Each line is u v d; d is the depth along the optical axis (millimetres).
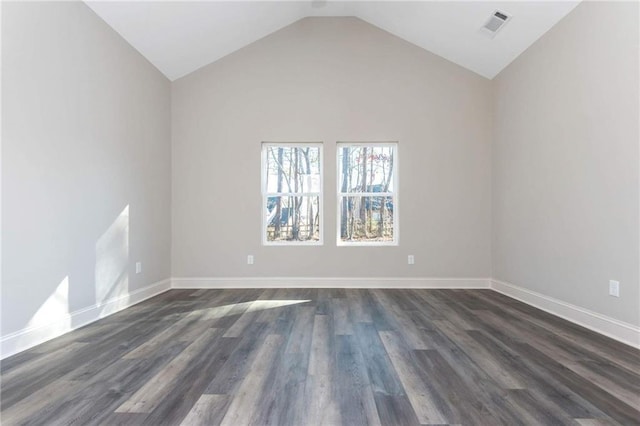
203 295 4371
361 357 2355
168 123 4797
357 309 3666
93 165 3271
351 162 4961
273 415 1646
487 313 3512
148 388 1911
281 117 4906
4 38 2361
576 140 3170
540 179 3719
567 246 3287
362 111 4895
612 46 2758
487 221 4848
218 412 1670
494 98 4754
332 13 4832
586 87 3047
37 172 2631
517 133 4176
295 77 4910
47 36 2721
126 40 3805
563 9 3264
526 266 3984
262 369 2162
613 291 2752
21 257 2496
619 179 2689
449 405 1734
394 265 4859
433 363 2256
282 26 4883
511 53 4160
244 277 4875
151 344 2615
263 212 4953
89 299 3213
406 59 4895
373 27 4910
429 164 4871
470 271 4844
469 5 3752
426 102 4883
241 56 4906
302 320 3256
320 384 1961
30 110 2566
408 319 3289
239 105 4898
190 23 3953
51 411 1678
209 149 4891
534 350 2488
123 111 3756
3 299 2361
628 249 2613
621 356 2369
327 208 4891
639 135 2514
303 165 4973
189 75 4887
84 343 2637
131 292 3902
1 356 2338
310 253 4879
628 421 1596
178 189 4883
